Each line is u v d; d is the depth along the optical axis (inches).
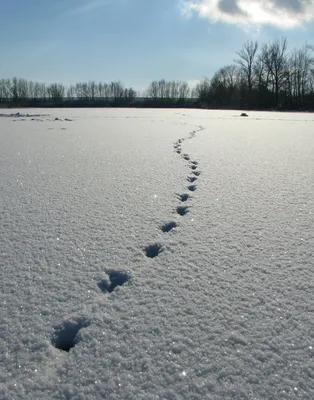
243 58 1708.9
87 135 360.5
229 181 160.7
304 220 112.1
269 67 1665.8
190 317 66.3
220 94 1774.1
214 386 51.4
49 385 51.7
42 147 270.5
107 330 62.8
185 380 52.4
